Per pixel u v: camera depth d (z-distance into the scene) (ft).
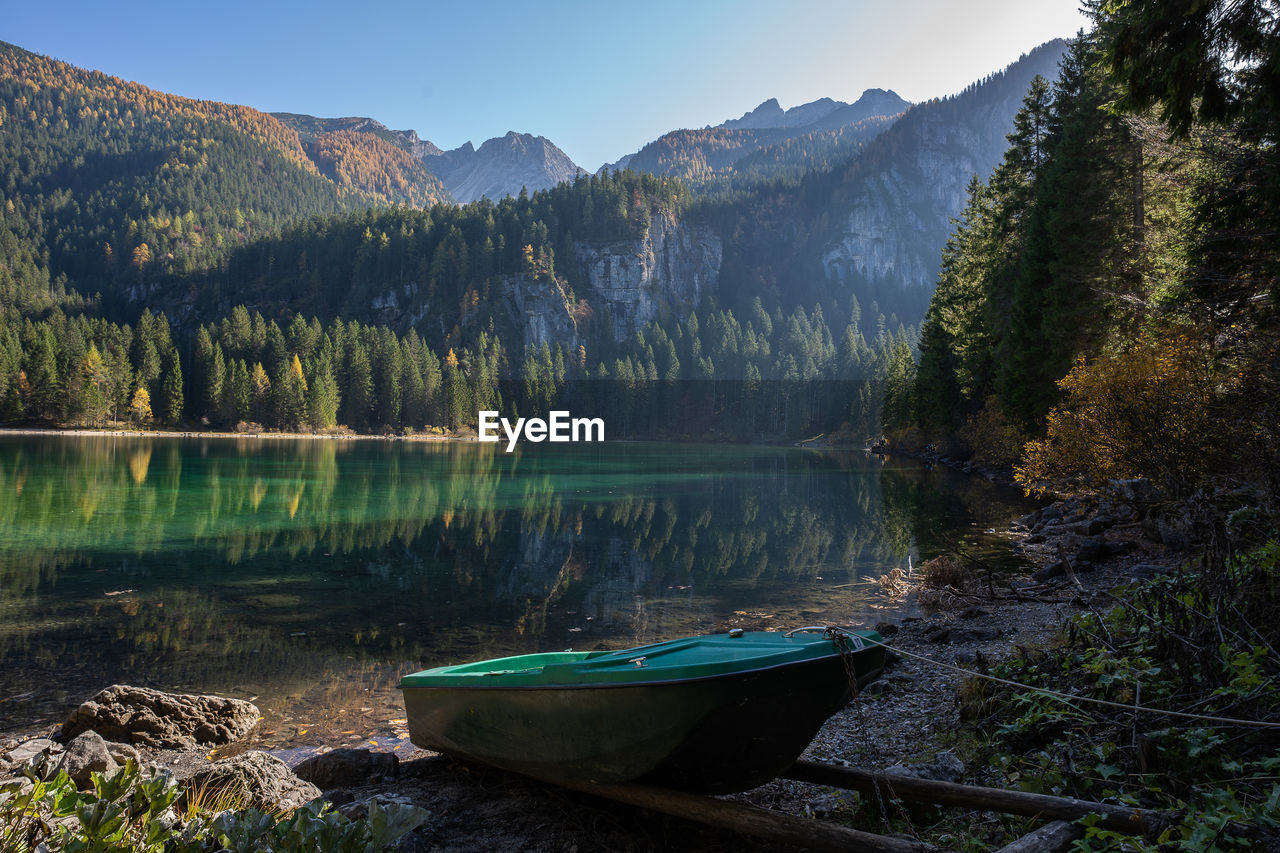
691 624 35.14
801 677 11.94
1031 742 14.67
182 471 138.41
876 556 54.08
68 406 323.98
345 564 51.01
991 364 118.11
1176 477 27.07
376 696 24.95
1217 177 32.30
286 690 25.61
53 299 577.43
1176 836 9.16
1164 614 14.87
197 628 33.86
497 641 32.14
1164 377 35.24
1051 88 97.76
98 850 8.61
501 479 137.49
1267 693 11.57
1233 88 21.47
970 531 62.95
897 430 243.81
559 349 547.08
